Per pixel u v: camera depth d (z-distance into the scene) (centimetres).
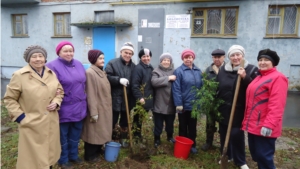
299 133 459
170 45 908
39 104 247
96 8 995
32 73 248
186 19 873
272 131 242
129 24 934
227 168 303
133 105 369
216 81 319
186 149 339
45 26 1088
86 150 327
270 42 795
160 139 411
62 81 278
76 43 1048
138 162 330
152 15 915
